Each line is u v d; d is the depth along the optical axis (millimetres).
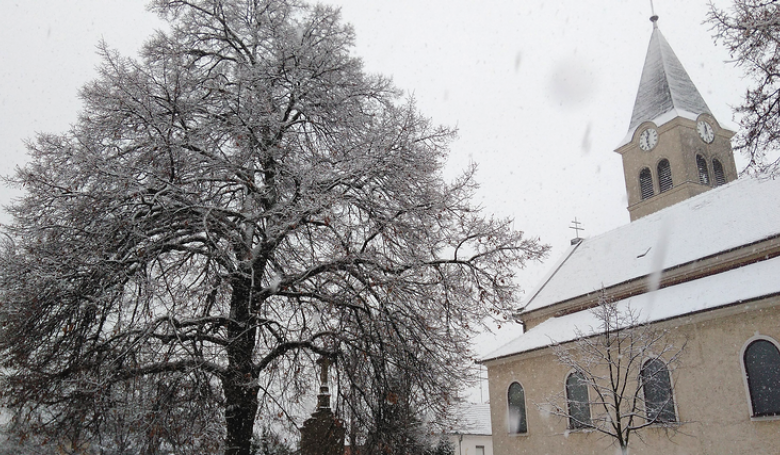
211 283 9008
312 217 9734
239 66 11375
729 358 14664
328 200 9109
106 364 8086
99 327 8844
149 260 8977
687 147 29969
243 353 9125
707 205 21625
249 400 9156
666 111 31688
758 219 18109
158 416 7742
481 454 40812
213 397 8359
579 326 20250
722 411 14516
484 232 10477
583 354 16203
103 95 10219
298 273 10141
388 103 12141
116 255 8859
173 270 9258
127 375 8086
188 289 8891
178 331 8367
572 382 19094
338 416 10102
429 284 10227
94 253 8430
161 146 9422
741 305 14375
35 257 8492
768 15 8828
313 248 10391
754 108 9336
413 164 10758
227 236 9055
